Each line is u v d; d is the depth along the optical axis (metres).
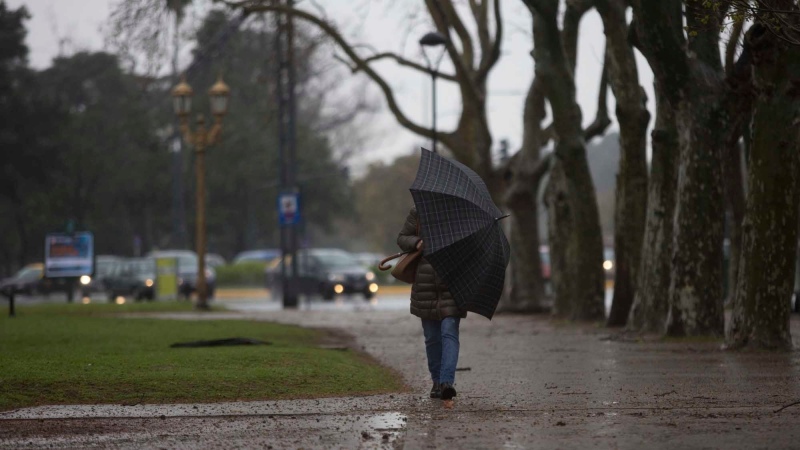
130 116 175.50
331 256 103.56
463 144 69.38
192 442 18.09
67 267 89.75
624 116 47.53
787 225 33.69
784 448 16.84
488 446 17.30
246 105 187.12
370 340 43.59
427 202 22.03
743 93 37.38
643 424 19.42
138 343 36.44
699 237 38.62
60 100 168.50
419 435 18.50
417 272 22.94
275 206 193.12
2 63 161.50
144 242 198.00
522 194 64.94
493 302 22.44
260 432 19.08
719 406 21.69
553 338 43.47
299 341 40.72
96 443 18.05
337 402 22.88
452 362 22.20
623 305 48.88
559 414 20.89
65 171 171.00
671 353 34.47
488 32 68.69
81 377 24.89
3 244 188.38
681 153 38.78
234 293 129.38
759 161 33.69
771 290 33.88
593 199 52.75
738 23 30.78
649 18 36.19
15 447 17.70
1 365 26.92
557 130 51.31
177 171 156.62
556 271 58.56
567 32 57.09
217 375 25.56
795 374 27.59
